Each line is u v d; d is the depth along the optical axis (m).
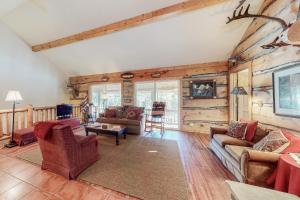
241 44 4.00
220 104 5.05
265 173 1.85
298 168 1.37
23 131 3.87
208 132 5.20
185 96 5.52
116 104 6.99
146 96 6.33
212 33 3.99
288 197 0.87
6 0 3.67
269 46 2.32
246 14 2.77
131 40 4.70
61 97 7.16
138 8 3.47
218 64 5.07
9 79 5.20
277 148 1.97
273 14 2.64
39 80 6.14
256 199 0.85
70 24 4.34
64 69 7.10
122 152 3.39
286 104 2.29
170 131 5.49
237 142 2.75
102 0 3.43
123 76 6.49
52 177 2.32
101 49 5.38
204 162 2.92
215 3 2.93
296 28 1.75
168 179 2.30
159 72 5.91
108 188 2.07
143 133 5.18
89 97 7.36
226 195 1.95
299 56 2.05
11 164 2.75
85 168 2.58
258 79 3.11
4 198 1.85
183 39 4.35
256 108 3.17
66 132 2.21
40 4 3.90
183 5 3.15
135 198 1.88
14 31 5.28
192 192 2.01
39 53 6.12
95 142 2.89
